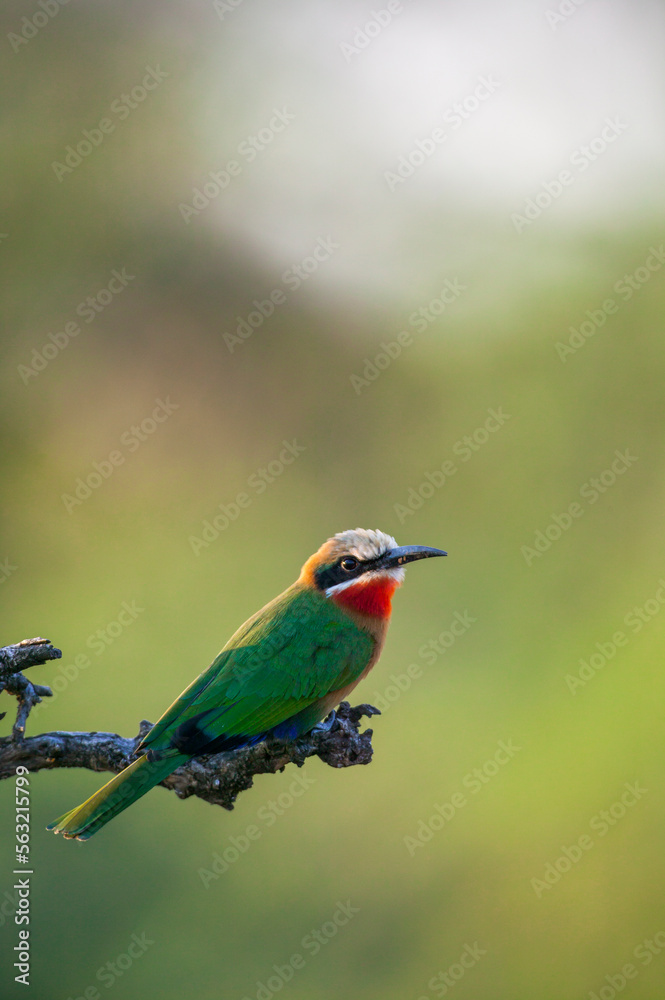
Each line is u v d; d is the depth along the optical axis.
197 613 15.82
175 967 12.92
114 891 13.46
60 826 7.56
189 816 14.37
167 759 7.89
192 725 8.21
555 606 15.62
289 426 17.00
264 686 8.86
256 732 8.79
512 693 14.98
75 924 13.05
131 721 14.72
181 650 15.43
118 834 13.94
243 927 13.51
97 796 7.66
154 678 15.09
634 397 16.27
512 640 15.59
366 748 7.75
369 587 9.59
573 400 16.38
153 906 13.50
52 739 7.96
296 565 16.39
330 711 9.57
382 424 16.94
